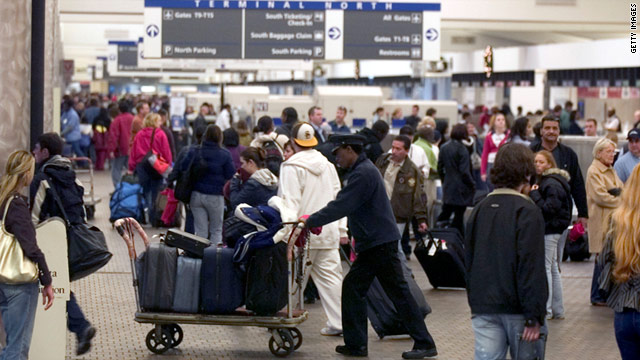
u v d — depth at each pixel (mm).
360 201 10914
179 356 11281
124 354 11320
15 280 8867
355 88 40250
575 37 49062
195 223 16656
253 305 11094
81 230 10523
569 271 18516
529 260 7594
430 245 16078
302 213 12164
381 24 26625
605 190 14609
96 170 39500
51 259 10102
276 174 15383
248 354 11453
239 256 11039
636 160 15688
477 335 7883
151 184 23016
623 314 8039
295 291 11797
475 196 21547
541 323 7625
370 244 11117
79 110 47062
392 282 11242
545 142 14141
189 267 11234
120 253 19172
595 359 11570
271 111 40312
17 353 8984
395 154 16172
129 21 40906
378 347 12008
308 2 26266
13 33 10977
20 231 8898
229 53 26016
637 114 29734
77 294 15047
